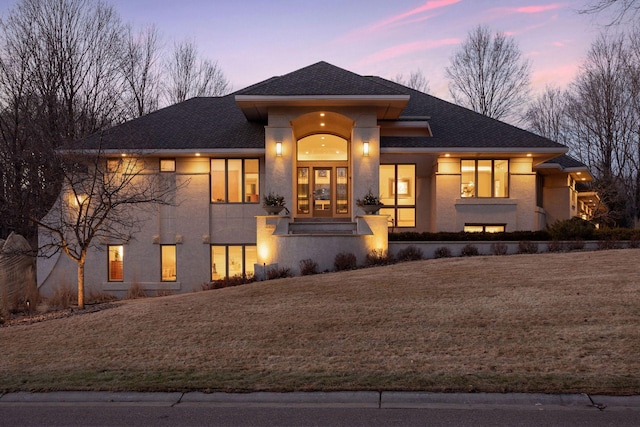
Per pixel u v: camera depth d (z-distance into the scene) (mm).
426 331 9625
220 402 6805
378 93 20656
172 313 12266
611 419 5969
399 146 22250
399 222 24156
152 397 7000
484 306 11164
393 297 12531
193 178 22125
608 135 38500
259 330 10250
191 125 23812
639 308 10266
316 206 23578
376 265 18766
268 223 19828
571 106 48312
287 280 16391
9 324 13289
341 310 11508
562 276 14008
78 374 7945
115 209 18266
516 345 8586
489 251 20078
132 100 37094
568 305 10812
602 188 32875
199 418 6254
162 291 21859
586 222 22906
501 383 6973
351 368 7824
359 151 21375
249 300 13258
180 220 22078
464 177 23219
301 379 7391
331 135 23812
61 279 21578
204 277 22031
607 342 8477
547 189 27750
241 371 7852
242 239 22141
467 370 7547
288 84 21562
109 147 20516
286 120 21344
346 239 19031
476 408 6402
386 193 24172
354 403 6688
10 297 18875
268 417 6242
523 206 22859
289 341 9406
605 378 7039
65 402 6961
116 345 9695
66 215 19109
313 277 16641
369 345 8969
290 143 21328
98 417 6359
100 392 7172
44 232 20859
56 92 31016
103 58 34000
